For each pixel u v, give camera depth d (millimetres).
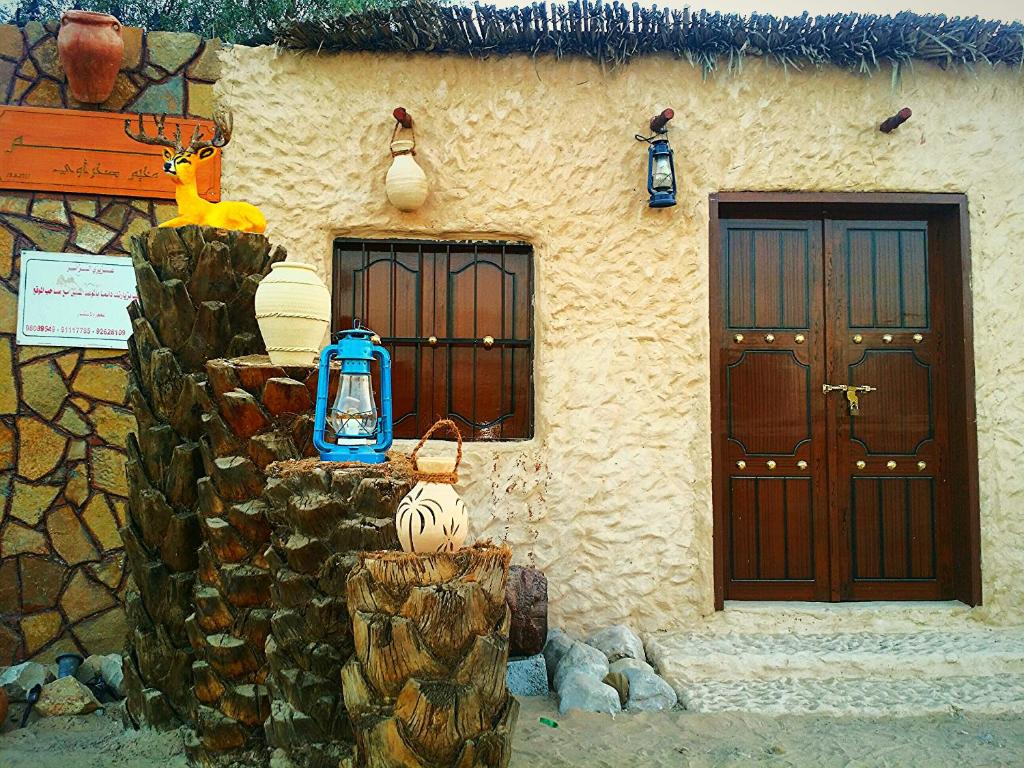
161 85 4020
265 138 4090
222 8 6754
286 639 2477
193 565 2914
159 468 2893
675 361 4172
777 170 4234
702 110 4234
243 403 2664
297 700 2445
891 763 2936
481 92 4184
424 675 2105
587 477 4121
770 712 3361
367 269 4266
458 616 2117
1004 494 4199
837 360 4383
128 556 3033
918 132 4266
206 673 2709
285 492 2480
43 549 3818
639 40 4113
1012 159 4289
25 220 3877
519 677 3617
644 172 4211
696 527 4141
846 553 4340
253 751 2680
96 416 3893
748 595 4316
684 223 4211
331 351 2668
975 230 4270
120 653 3797
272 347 2760
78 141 3920
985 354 4234
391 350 4254
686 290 4188
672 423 4156
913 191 4273
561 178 4191
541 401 4152
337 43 4070
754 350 4371
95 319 3904
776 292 4391
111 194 3936
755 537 4340
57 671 3641
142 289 2863
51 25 3947
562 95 4207
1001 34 4098
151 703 2914
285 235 4102
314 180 4121
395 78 4164
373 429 2684
